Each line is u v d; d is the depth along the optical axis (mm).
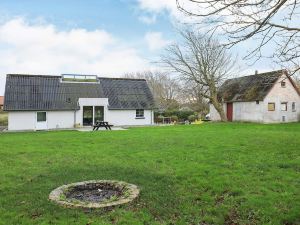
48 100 40031
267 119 40812
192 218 7008
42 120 38938
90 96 42344
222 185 9188
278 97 41625
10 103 38031
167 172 11047
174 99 67812
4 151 16188
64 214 7062
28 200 8125
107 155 14711
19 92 39750
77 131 30891
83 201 7867
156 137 21969
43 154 15203
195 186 9266
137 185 9461
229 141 18594
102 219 6832
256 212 7172
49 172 11281
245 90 44688
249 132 24578
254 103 41875
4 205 7773
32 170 11656
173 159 13328
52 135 25406
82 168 11891
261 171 10703
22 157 14445
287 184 9156
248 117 43031
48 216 7020
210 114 50906
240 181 9523
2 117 52375
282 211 7191
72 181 9992
